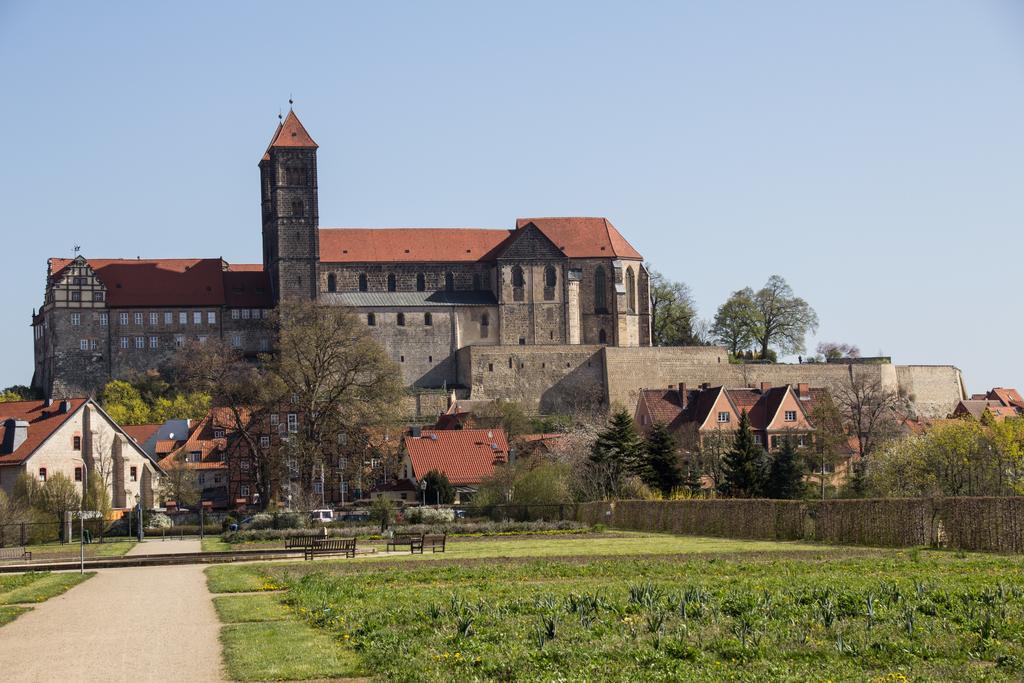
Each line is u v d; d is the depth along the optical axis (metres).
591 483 170.62
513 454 185.50
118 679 46.12
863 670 45.19
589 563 88.81
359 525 149.50
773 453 184.62
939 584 67.12
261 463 184.25
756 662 46.59
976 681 42.78
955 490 163.00
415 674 45.09
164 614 64.56
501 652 48.81
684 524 133.88
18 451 183.00
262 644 52.62
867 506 106.19
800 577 74.56
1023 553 90.56
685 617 55.66
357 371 190.50
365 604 65.00
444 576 81.06
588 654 47.75
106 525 163.00
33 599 73.44
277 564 98.31
